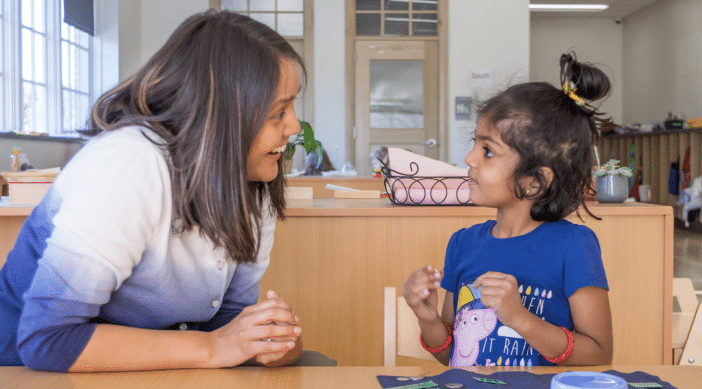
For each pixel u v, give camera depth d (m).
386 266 1.65
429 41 6.32
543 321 0.73
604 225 1.61
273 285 1.65
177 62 0.72
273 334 0.65
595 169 1.71
